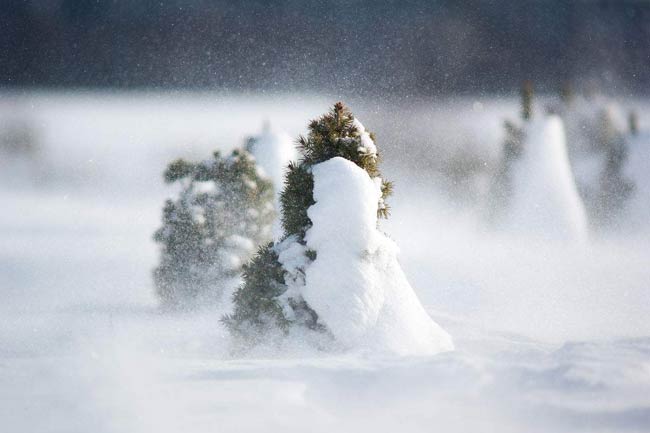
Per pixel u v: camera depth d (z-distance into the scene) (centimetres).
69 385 1822
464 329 3362
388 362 1978
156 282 4103
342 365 1950
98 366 2023
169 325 3525
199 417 1564
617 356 1884
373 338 2448
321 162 2684
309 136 2759
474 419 1553
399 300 2534
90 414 1595
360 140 2739
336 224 2505
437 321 3562
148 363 2078
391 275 2566
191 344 2959
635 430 1468
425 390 1725
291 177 2688
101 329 3391
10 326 3453
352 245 2505
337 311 2461
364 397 1714
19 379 1891
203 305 4006
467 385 1734
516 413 1573
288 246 2650
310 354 2472
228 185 4250
